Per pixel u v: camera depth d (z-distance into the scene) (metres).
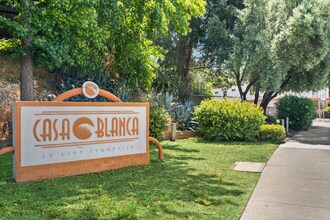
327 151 10.34
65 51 8.70
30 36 8.33
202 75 27.50
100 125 7.23
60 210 4.44
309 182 6.36
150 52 12.90
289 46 18.70
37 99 12.70
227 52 20.94
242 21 20.48
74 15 8.49
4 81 13.36
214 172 7.15
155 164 8.06
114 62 12.48
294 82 21.66
